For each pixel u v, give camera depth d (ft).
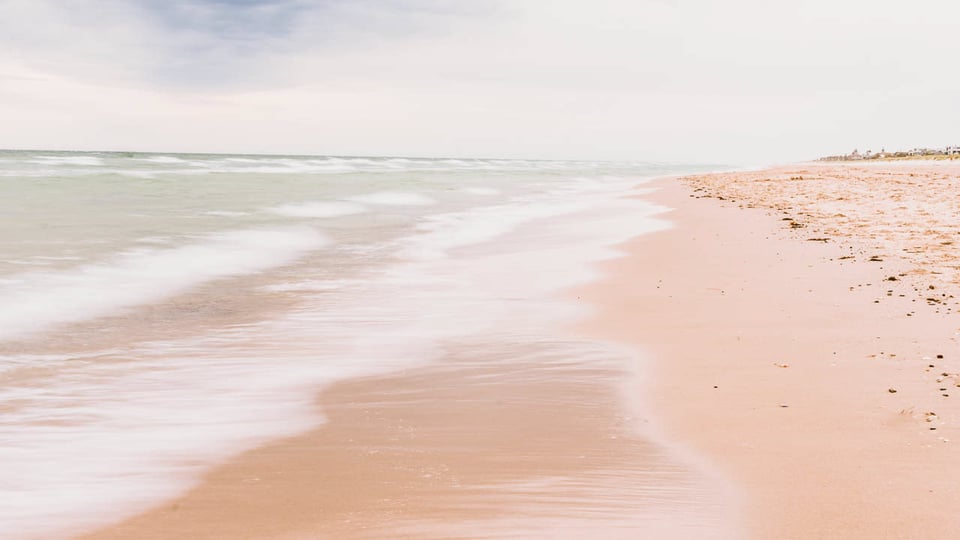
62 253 50.19
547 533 14.16
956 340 27.71
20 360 27.30
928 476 16.34
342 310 36.45
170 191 110.93
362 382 25.13
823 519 14.47
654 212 86.53
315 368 26.84
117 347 29.43
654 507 15.29
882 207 79.00
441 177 196.85
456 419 21.29
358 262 51.44
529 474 17.17
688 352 27.96
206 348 29.45
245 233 65.16
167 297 39.04
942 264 43.57
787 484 16.20
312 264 50.42
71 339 30.40
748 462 17.53
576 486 16.43
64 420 21.33
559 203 106.63
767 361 26.27
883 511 14.73
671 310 35.17
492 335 31.42
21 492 16.37
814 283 39.73
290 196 110.93
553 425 20.65
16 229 61.11
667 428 20.20
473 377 25.57
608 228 70.79
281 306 37.29
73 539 14.15
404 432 20.24
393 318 34.78
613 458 18.10
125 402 23.02
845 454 17.76
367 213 88.63
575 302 37.78
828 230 60.80
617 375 25.48
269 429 20.57
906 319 31.24
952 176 142.82
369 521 14.78
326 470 17.52
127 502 15.83
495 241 62.75
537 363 27.14
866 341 28.17
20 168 155.02
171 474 17.34
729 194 110.83
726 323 32.17
